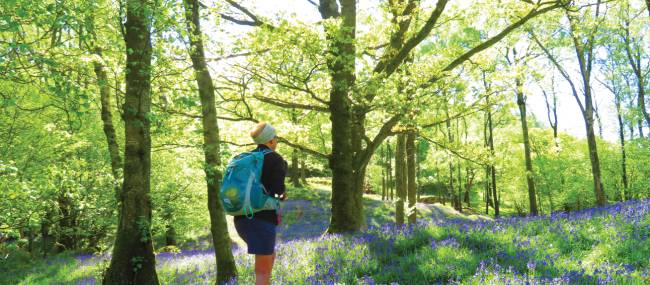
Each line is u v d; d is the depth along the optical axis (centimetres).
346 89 1257
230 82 1364
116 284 849
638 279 525
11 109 1498
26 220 1186
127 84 879
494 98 1463
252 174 454
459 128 5578
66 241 2655
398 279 647
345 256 796
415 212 2205
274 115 1548
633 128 4578
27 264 2134
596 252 684
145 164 890
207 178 899
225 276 902
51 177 1244
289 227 3638
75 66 762
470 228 883
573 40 2609
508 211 6894
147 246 876
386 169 6234
